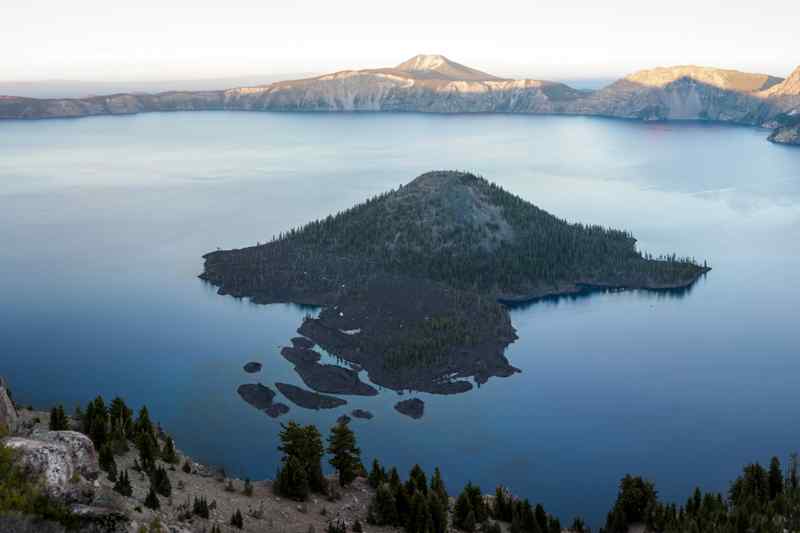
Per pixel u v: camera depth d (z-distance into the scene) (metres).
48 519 61.00
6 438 69.31
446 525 108.25
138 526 64.56
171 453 111.69
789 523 120.56
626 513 130.62
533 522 117.62
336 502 112.81
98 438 105.62
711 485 186.12
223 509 94.50
